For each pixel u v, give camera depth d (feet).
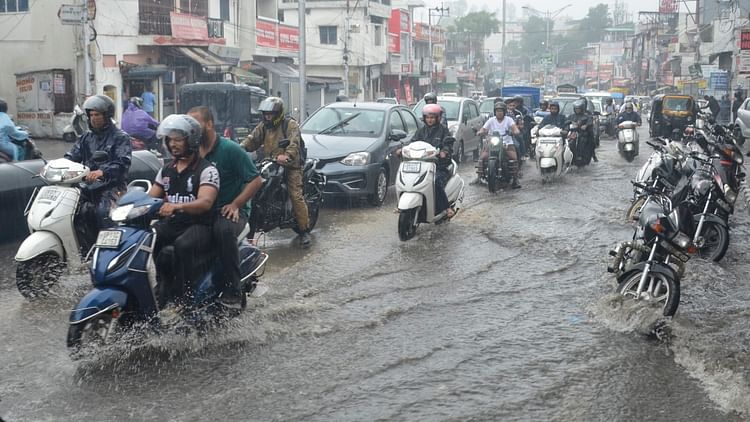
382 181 41.73
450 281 25.76
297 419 15.11
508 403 15.96
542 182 51.83
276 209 29.76
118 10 91.50
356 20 182.29
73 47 89.97
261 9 141.18
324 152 40.37
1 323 21.12
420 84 240.53
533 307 22.90
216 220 19.65
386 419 15.15
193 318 19.21
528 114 66.13
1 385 16.65
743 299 23.99
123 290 17.79
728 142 30.99
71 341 17.33
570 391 16.62
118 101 92.27
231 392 16.38
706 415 15.49
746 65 92.07
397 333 20.36
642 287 21.18
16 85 91.97
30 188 31.58
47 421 14.90
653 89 286.46
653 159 35.01
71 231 23.84
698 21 213.66
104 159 23.18
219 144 20.25
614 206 41.29
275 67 132.57
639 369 17.90
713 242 29.14
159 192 19.69
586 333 20.49
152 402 15.84
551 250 30.55
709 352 18.97
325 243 31.65
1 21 93.76
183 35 99.40
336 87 156.46
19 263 23.15
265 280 25.29
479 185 49.75
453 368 17.89
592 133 59.77
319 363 18.10
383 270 27.02
